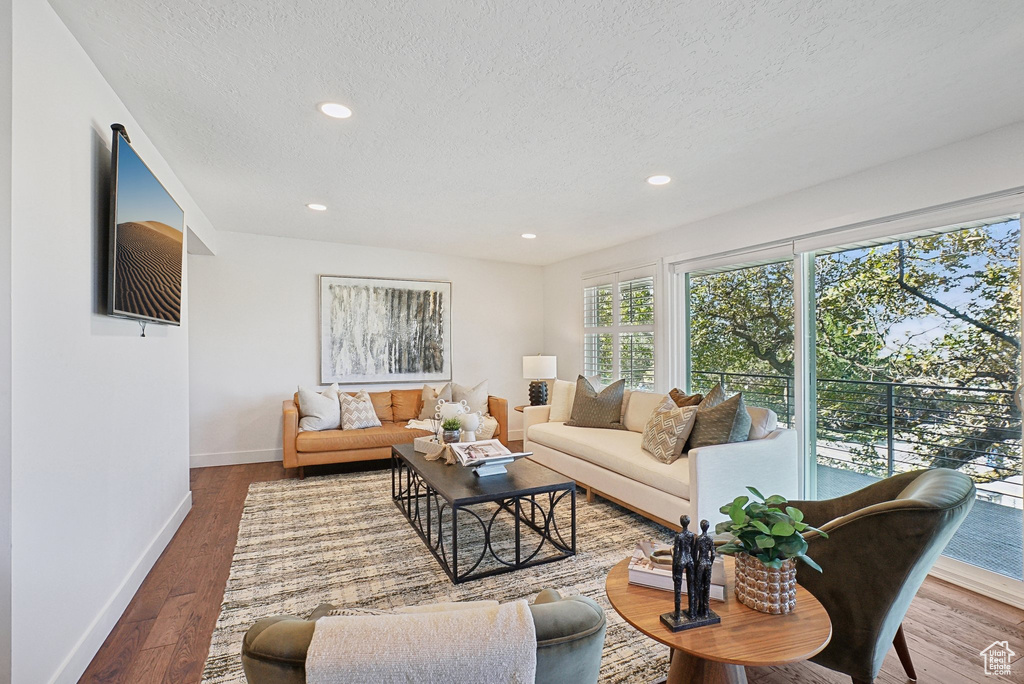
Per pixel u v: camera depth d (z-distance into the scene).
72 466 1.71
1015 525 2.56
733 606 1.37
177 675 1.76
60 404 1.63
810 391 3.49
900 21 1.62
